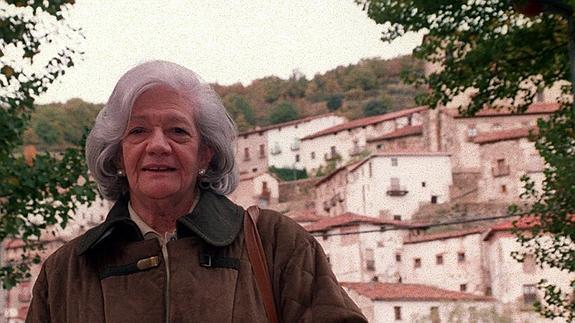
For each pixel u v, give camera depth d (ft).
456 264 264.11
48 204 36.27
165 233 8.20
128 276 7.94
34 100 34.17
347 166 307.99
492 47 52.95
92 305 7.97
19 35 31.22
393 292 257.75
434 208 291.79
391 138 336.90
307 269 8.13
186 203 8.30
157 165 8.02
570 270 52.06
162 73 8.22
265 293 7.99
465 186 292.81
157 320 7.75
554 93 293.43
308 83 437.17
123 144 8.18
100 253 8.16
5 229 35.73
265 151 379.35
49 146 351.25
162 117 8.09
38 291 8.43
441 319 248.11
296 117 426.92
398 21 55.16
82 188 36.01
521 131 288.92
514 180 288.71
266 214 8.43
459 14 53.93
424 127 316.60
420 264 272.31
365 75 435.12
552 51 54.49
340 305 7.93
